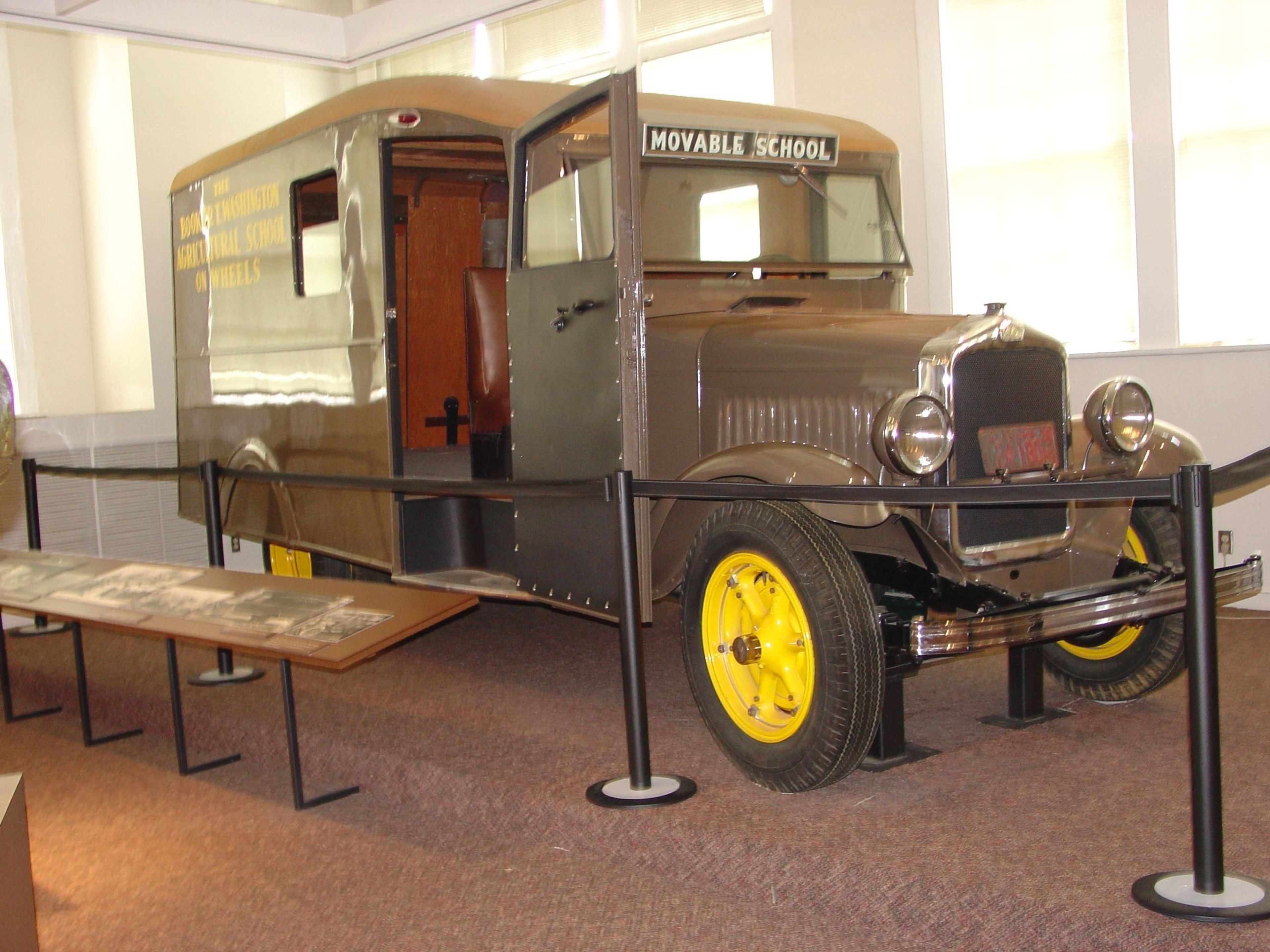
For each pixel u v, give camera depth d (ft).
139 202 21.36
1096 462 11.32
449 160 15.64
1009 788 9.96
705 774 10.66
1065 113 18.20
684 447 12.03
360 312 14.11
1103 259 18.10
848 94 20.20
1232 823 9.01
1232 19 16.53
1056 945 7.74
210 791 12.32
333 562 17.81
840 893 8.62
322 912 9.43
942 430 9.71
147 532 21.54
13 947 6.47
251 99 23.09
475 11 17.20
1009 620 9.55
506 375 14.44
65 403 22.91
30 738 14.56
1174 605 10.48
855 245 14.28
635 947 8.56
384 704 13.37
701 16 22.33
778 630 10.14
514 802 10.51
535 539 12.39
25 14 16.03
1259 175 16.57
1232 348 16.53
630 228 10.62
